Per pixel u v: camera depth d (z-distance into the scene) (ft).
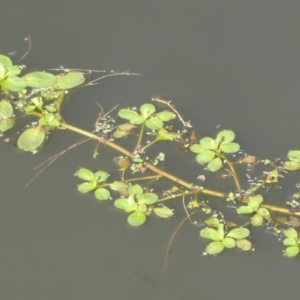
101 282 3.61
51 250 3.65
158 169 3.82
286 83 4.00
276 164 3.84
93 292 3.59
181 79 4.00
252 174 3.83
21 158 3.82
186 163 3.84
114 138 3.87
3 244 3.66
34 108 3.91
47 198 3.74
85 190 3.75
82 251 3.65
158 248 3.67
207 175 3.82
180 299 3.59
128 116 3.88
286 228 3.72
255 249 3.67
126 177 3.80
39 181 3.77
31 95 3.95
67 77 3.97
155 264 3.64
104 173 3.77
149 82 3.99
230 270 3.64
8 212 3.71
